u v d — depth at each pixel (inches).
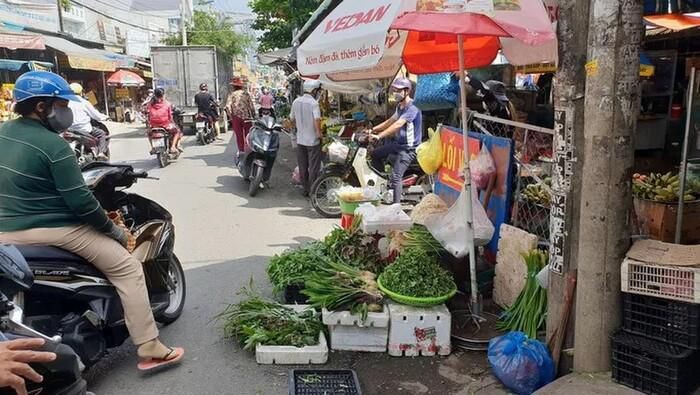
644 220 202.5
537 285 158.6
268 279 218.5
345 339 159.9
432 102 323.6
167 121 519.5
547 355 136.6
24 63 676.1
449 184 227.8
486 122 256.2
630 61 117.9
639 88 120.1
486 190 200.8
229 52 1704.0
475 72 373.7
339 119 455.5
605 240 124.0
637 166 320.2
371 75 224.4
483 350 159.9
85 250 139.8
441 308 160.7
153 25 1784.0
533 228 199.3
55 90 132.8
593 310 127.3
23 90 131.3
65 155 132.8
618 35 116.6
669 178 210.1
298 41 321.4
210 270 230.7
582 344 130.5
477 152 206.4
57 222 136.3
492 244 198.8
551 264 140.5
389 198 296.0
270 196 375.2
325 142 384.5
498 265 181.9
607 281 125.3
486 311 179.9
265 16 753.0
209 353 161.6
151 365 149.9
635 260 120.8
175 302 186.2
